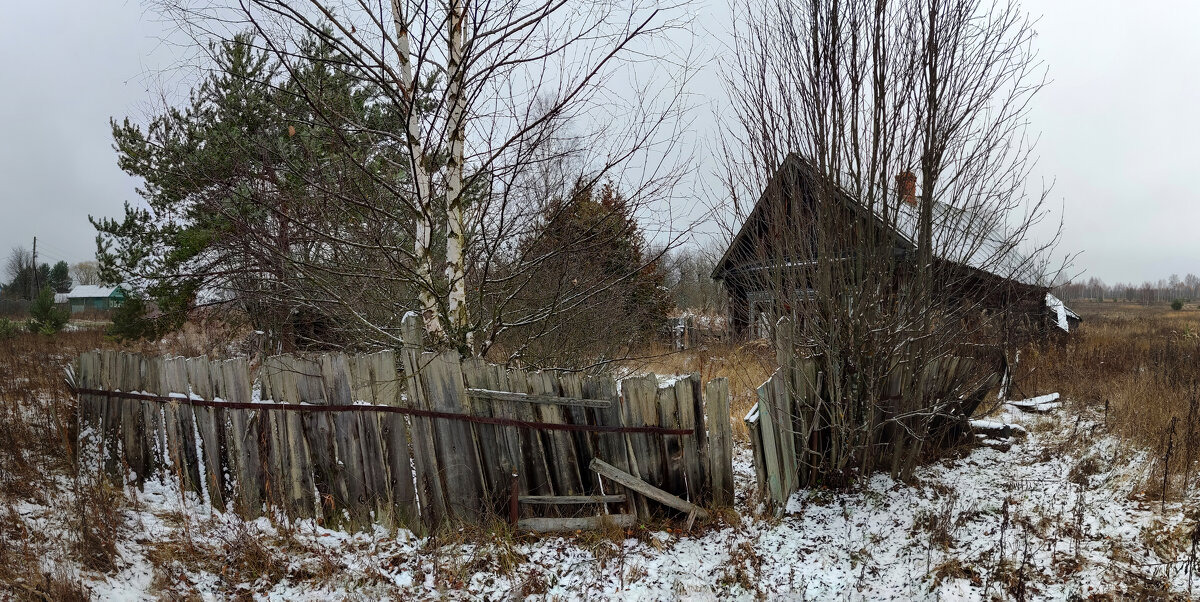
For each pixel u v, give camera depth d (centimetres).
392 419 466
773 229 541
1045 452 616
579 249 539
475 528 457
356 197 486
